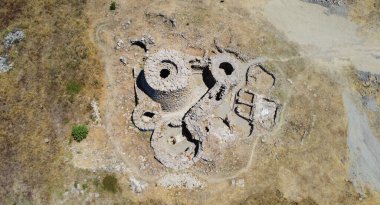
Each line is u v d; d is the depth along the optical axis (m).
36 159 41.16
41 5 51.69
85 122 43.81
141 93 45.28
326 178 43.66
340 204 42.47
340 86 50.09
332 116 47.66
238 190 41.75
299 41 53.28
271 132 45.66
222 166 42.84
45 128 42.94
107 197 39.97
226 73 49.53
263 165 43.47
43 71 46.47
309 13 56.03
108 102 45.50
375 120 48.22
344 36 54.53
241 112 46.41
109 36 50.06
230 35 52.00
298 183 42.94
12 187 39.69
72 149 41.97
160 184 41.16
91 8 52.16
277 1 56.44
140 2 53.28
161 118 44.41
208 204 40.66
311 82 49.91
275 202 41.47
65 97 44.91
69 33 49.59
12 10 51.03
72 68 46.88
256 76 49.47
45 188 39.81
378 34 55.25
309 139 45.62
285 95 48.47
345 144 46.12
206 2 54.34
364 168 45.03
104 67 47.81
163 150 43.16
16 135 42.34
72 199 39.56
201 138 43.00
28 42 48.47
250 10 54.81
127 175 41.38
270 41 52.56
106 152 42.44
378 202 43.28
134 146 43.16
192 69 48.72
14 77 45.81
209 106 45.50
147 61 44.28
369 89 50.38
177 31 51.25
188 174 42.06
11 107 43.88
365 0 57.81
